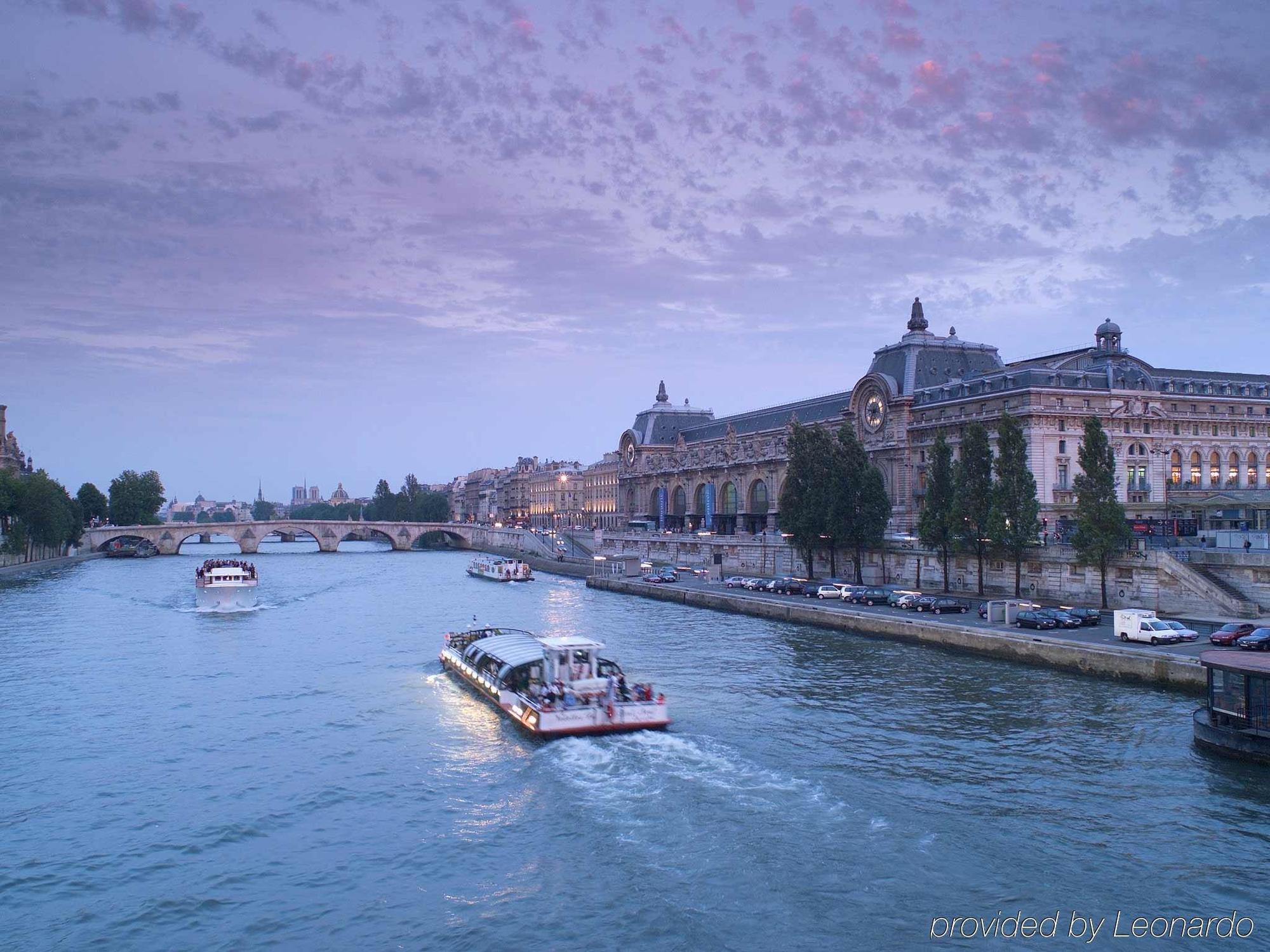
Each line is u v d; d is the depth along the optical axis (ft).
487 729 189.67
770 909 110.52
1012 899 111.96
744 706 200.75
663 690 217.15
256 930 110.73
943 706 198.49
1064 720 184.24
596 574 566.36
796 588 399.03
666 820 136.46
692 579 493.77
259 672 250.16
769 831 131.64
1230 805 137.49
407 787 156.04
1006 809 138.51
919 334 507.71
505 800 148.46
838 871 119.44
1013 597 327.88
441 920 111.55
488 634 257.14
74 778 162.20
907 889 114.83
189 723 197.16
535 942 105.70
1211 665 161.89
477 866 125.49
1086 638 239.30
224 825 140.87
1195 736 163.63
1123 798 141.59
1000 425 323.37
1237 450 440.45
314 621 356.18
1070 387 409.28
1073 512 381.60
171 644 298.56
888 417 487.61
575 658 196.75
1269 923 106.42
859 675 232.73
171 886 121.90
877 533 387.96
